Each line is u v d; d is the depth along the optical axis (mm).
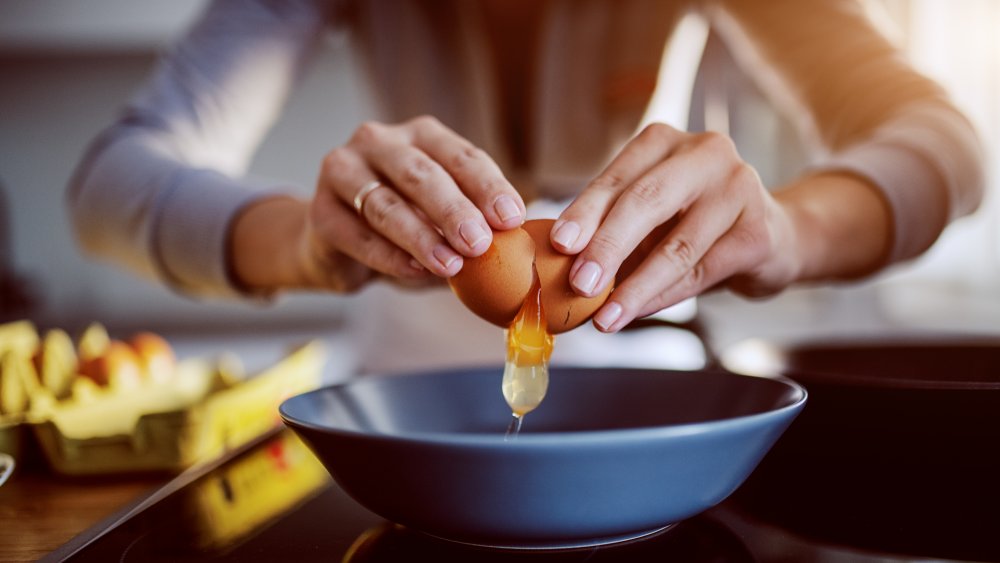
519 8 970
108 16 3014
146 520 491
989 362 640
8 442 611
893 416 494
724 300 2578
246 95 942
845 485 515
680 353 1036
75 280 3666
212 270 736
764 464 542
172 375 756
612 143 981
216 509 505
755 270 579
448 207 483
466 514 409
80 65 3555
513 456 383
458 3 941
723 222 519
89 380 760
